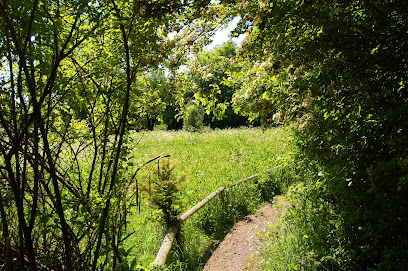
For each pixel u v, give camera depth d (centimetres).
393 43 234
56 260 195
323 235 352
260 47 306
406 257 256
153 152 1205
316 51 256
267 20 262
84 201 191
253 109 338
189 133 1964
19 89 150
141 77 239
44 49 176
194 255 459
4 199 185
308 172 460
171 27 258
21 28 149
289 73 313
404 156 221
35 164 153
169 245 395
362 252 309
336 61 250
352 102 274
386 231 284
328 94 257
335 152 305
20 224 153
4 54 155
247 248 496
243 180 730
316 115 290
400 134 233
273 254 409
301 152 351
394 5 224
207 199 582
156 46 194
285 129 459
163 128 2353
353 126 272
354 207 313
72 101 205
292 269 350
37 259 190
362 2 236
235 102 368
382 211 289
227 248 505
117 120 228
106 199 186
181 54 309
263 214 648
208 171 865
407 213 268
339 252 314
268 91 297
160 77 257
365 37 229
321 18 226
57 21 159
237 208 655
